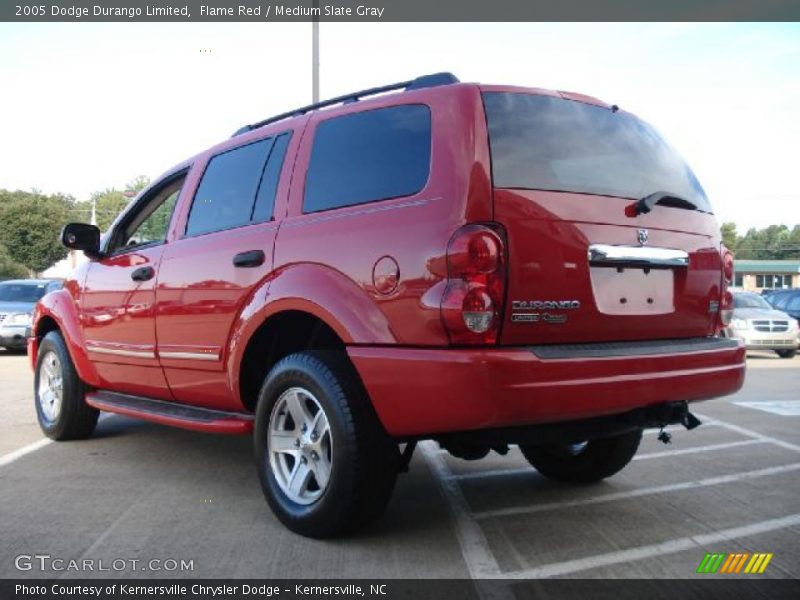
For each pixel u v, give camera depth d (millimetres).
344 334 3334
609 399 3148
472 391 2910
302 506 3521
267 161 4191
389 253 3232
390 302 3193
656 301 3619
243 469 4902
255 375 4117
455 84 3379
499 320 3014
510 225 3080
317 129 3939
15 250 46375
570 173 3381
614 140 3695
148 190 5254
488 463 5203
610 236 3385
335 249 3484
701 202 4062
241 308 3953
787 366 13570
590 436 3381
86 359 5375
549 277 3146
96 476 4707
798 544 3506
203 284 4234
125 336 4918
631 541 3537
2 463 5059
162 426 6434
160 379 4695
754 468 5062
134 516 3867
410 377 3070
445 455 5453
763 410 7777
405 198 3307
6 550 3365
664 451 5645
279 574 3094
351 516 3361
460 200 3082
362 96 3939
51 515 3879
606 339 3383
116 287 5023
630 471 4980
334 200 3668
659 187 3785
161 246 4754
